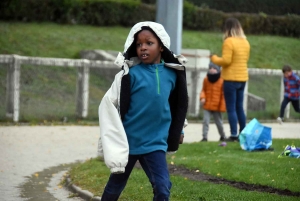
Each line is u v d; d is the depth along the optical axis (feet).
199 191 43.65
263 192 43.75
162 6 64.59
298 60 175.83
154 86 32.01
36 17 151.33
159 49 32.60
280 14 192.24
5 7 146.20
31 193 49.19
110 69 115.85
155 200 31.42
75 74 113.09
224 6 191.31
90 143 77.77
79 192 48.08
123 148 30.78
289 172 49.14
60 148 73.10
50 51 137.69
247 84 115.85
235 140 71.15
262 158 56.13
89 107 105.70
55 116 99.96
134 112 31.99
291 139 73.67
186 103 33.19
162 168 31.71
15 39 138.21
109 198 33.35
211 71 74.90
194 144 68.23
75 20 156.46
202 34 172.76
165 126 32.53
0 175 56.29
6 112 96.32
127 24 163.73
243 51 69.97
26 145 74.18
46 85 106.83
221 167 51.98
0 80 103.96
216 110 74.84
